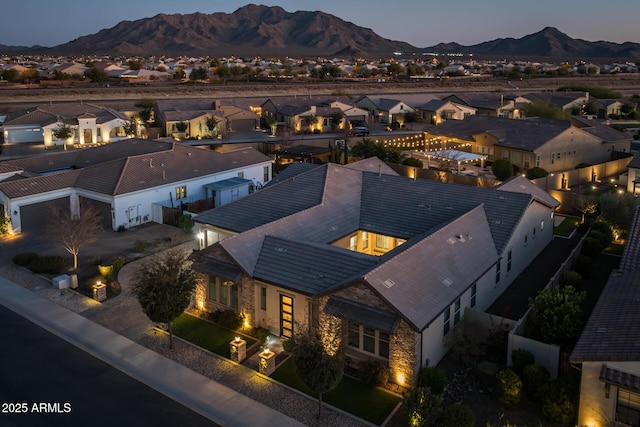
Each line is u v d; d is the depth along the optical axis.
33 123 78.94
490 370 22.20
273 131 92.94
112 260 36.19
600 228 39.12
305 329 22.28
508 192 35.03
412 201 36.25
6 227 40.69
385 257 26.12
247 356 24.58
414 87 165.50
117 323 27.52
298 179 38.53
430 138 76.44
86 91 127.06
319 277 25.14
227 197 48.78
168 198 46.56
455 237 29.22
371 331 22.86
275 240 28.56
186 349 25.16
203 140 83.75
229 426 19.70
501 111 101.25
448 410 19.06
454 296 24.34
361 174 40.28
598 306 21.64
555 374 21.86
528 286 32.31
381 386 22.16
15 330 26.50
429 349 22.81
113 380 22.45
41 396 21.19
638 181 50.12
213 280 28.19
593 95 133.25
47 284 32.25
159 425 19.62
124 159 47.22
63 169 51.19
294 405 21.06
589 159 65.88
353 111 100.69
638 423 17.58
